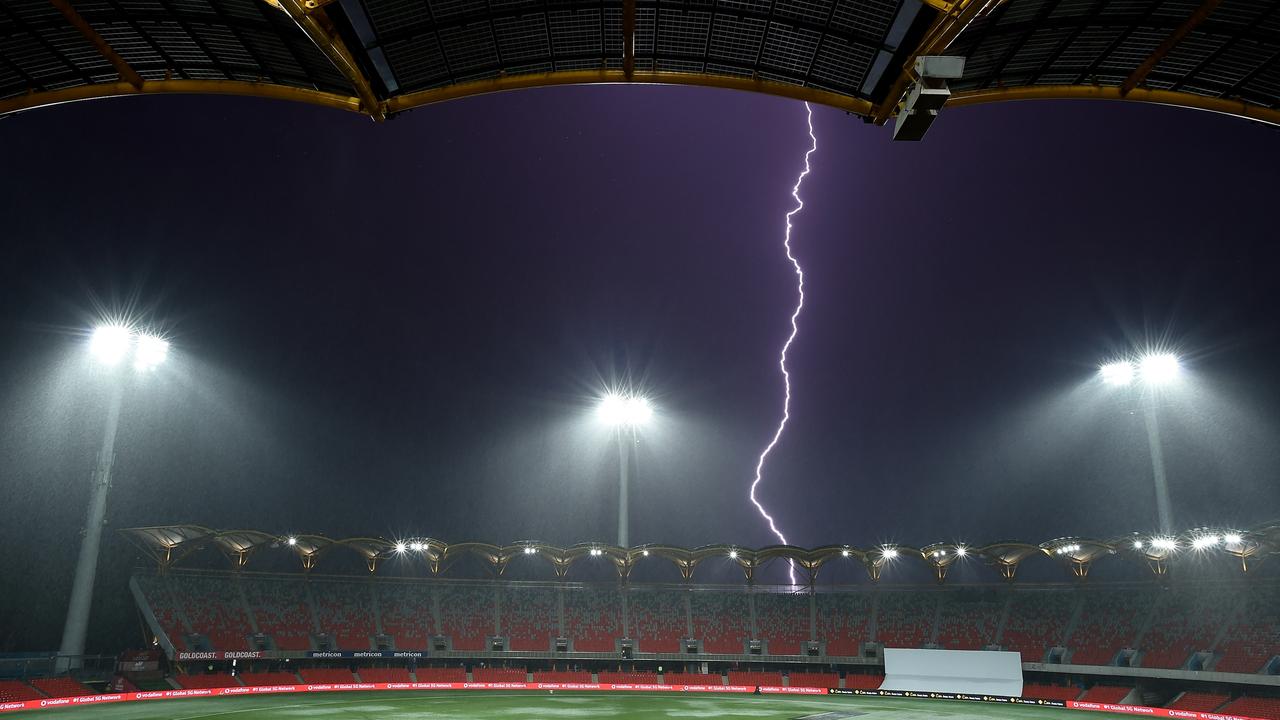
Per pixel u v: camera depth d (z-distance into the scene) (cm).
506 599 7219
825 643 6900
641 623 7156
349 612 6675
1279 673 4875
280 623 6269
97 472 4978
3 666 4881
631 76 1609
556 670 6969
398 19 1405
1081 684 6075
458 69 1576
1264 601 5566
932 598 7056
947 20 1216
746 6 1430
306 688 5909
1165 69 1552
